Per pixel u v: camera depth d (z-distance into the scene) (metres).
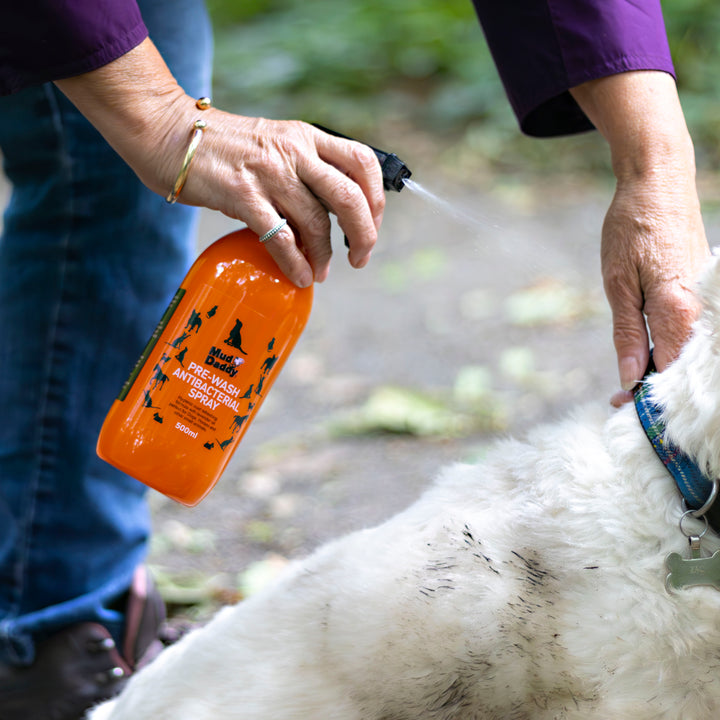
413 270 4.64
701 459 1.15
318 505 2.77
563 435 1.29
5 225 1.89
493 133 6.03
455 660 1.20
